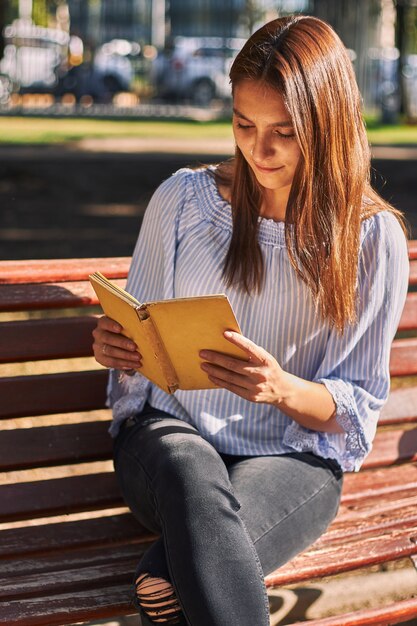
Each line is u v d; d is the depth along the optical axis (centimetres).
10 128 1825
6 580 278
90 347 316
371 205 291
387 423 345
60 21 3034
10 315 621
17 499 303
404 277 294
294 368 298
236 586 247
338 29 2373
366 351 294
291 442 294
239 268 289
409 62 2336
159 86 2609
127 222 1011
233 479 280
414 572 328
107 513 418
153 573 255
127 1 2902
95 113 2302
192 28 2684
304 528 279
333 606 318
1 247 852
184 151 1527
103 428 319
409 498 336
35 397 311
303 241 280
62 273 314
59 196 1153
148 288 313
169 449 272
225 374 267
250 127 271
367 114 2423
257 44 268
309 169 271
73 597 274
